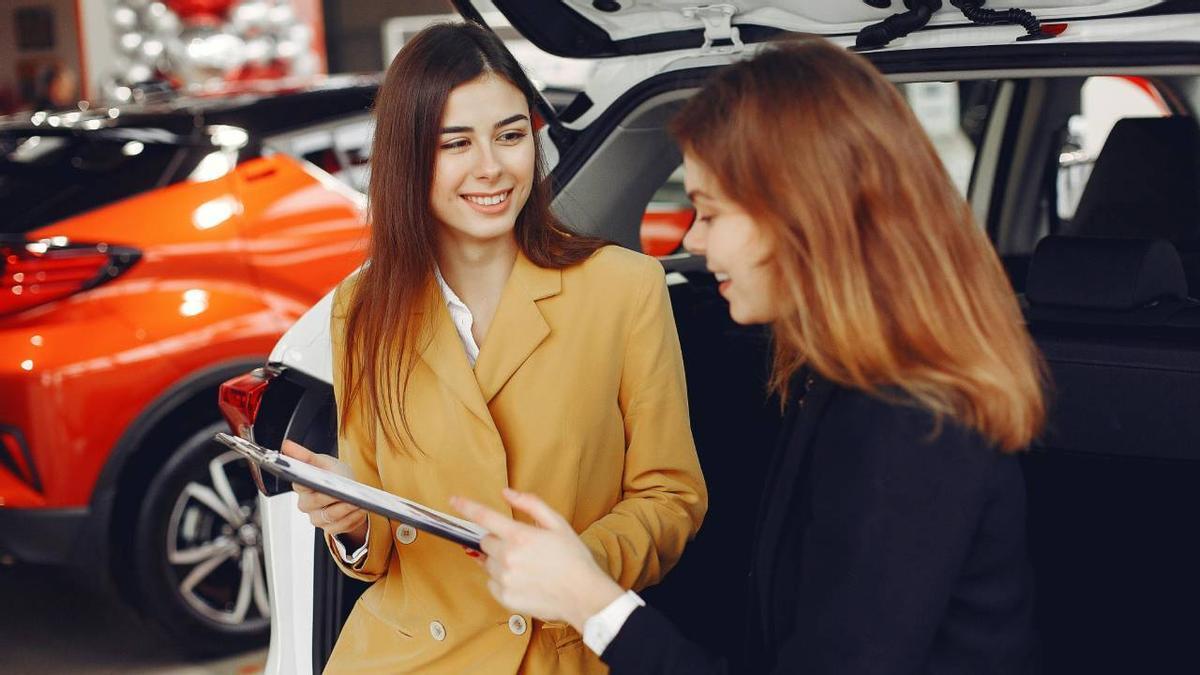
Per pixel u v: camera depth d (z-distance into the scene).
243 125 3.55
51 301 3.12
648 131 2.26
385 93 1.51
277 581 1.97
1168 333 1.73
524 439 1.53
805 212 1.12
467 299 1.58
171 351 3.20
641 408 1.60
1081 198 2.94
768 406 2.11
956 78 1.89
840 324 1.12
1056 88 3.44
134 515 3.24
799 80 1.15
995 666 1.17
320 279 3.46
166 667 3.37
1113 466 1.74
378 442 1.56
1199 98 2.93
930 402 1.10
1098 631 1.79
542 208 1.59
